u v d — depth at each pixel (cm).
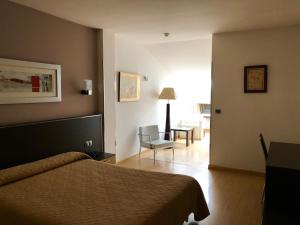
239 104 430
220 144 451
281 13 323
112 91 437
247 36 414
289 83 393
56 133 329
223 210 303
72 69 368
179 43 523
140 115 558
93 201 206
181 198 226
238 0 277
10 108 288
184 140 719
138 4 291
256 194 348
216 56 440
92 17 343
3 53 278
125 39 486
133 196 215
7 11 280
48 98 328
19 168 260
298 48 383
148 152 580
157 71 617
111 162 381
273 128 409
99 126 407
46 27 325
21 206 197
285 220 219
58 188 231
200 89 774
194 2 283
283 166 234
